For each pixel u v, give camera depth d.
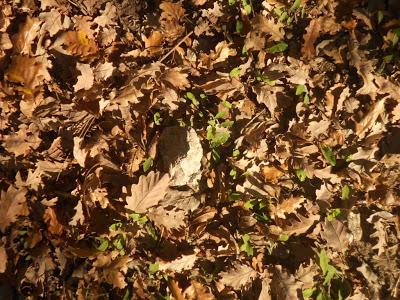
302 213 0.99
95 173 0.93
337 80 1.01
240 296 0.95
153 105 0.98
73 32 0.96
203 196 0.97
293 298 0.95
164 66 0.98
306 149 1.00
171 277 0.94
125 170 0.95
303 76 1.00
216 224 0.97
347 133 1.00
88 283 0.91
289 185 0.99
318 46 1.01
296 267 0.97
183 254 0.94
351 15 1.01
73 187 0.93
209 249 0.95
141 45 0.99
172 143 0.96
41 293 0.89
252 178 0.98
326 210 0.99
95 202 0.93
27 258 0.89
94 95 0.95
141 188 0.92
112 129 0.95
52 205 0.91
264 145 0.99
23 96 0.93
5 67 0.93
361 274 0.98
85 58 0.96
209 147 0.99
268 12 1.02
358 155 1.00
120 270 0.93
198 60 1.00
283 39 1.01
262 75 1.00
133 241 0.93
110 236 0.93
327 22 1.02
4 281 0.88
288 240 0.98
